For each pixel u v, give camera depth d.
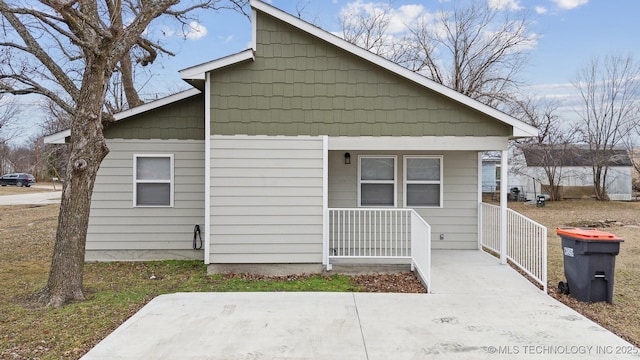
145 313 5.42
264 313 5.43
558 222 16.91
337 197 9.26
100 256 9.02
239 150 7.76
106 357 4.08
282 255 7.77
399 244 9.15
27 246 11.08
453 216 9.33
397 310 5.54
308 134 7.82
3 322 5.06
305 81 7.82
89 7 6.35
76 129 6.11
